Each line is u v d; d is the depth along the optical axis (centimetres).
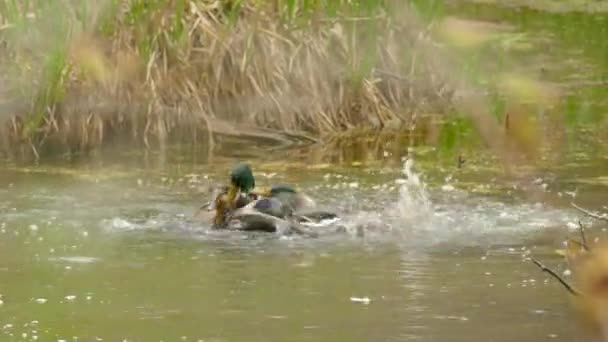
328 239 1477
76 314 1109
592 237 1472
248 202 1574
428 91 2436
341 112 2350
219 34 2311
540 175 1858
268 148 2192
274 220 1522
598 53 2912
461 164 1994
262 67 2325
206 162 2042
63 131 2147
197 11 2330
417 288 1220
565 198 1716
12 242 1439
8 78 2152
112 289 1212
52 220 1568
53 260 1345
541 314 1107
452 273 1286
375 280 1255
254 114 2295
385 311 1120
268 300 1166
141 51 2238
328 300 1164
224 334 1038
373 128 2341
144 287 1223
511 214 1616
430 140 2225
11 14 2156
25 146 2122
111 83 2200
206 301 1161
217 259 1362
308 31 2369
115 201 1697
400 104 2423
